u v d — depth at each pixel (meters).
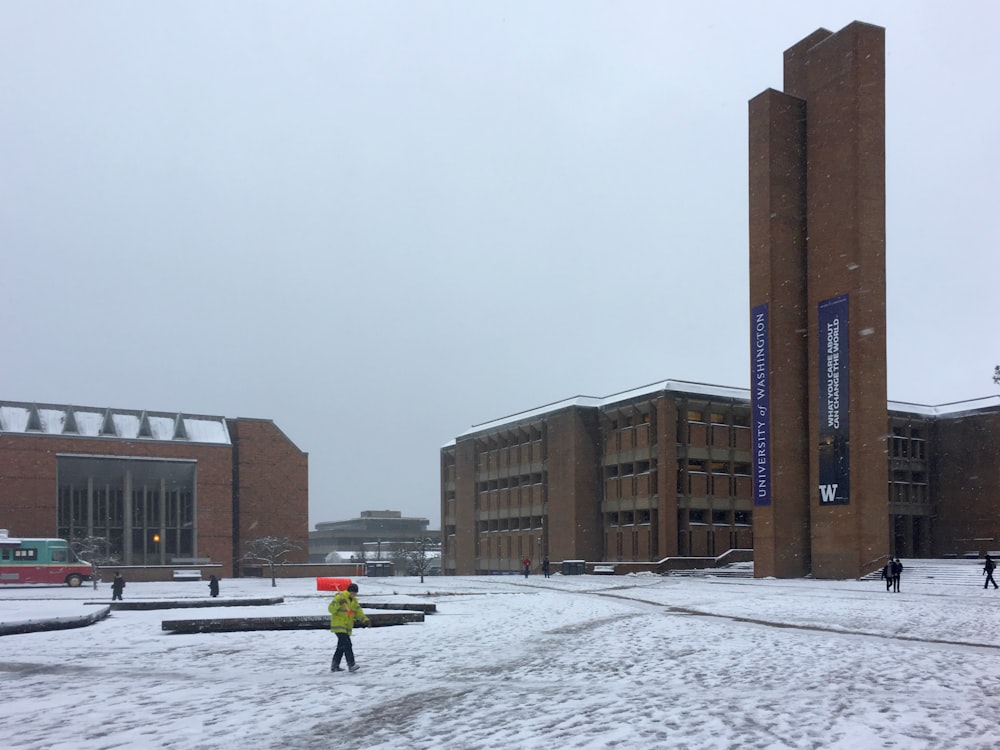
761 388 52.59
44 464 73.44
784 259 52.78
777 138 53.03
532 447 77.81
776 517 51.16
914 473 73.81
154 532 78.44
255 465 86.31
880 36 50.19
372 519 163.38
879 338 48.47
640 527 65.69
